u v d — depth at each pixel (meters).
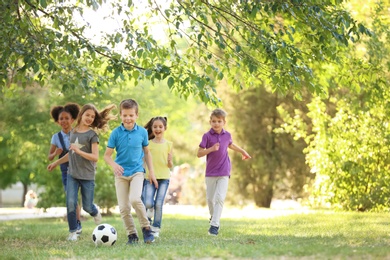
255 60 11.59
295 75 11.17
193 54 11.80
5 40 10.05
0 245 10.16
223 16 11.11
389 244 8.30
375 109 18.91
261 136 29.05
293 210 25.16
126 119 9.30
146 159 9.58
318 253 7.11
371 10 16.92
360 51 16.80
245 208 29.11
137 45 10.61
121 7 10.73
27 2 10.49
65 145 11.48
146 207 10.67
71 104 11.59
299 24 10.94
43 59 10.14
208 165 10.98
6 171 33.78
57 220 21.19
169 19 11.64
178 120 36.66
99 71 13.12
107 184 22.20
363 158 19.44
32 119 20.17
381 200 19.25
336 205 20.17
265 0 10.36
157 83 27.36
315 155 20.23
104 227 9.20
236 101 29.27
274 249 7.41
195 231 11.80
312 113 20.23
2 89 12.18
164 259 7.17
